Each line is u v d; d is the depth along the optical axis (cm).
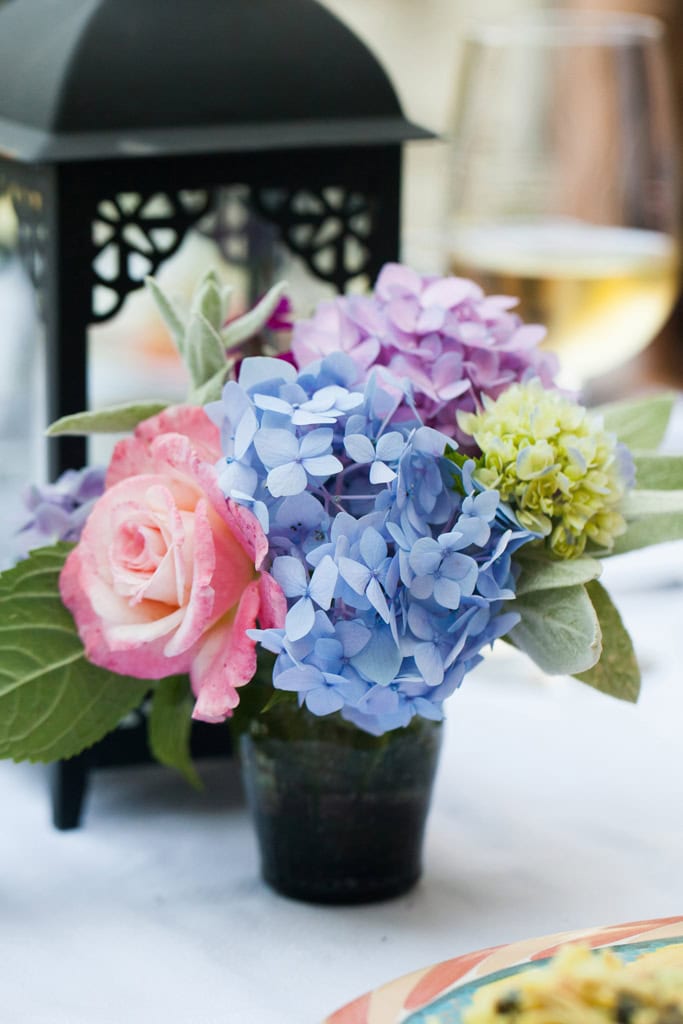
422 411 79
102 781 96
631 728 101
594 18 156
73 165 90
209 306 84
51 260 91
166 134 91
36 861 88
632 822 92
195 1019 77
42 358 93
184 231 93
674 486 82
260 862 87
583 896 85
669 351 162
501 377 81
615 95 118
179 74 92
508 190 119
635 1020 69
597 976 70
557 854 89
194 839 90
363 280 97
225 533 78
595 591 80
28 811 93
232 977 79
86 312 91
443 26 204
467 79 122
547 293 114
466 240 118
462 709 103
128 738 96
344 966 80
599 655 77
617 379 163
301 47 94
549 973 71
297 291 104
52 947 81
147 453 80
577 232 118
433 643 76
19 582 82
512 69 119
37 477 96
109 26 91
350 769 83
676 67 153
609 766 97
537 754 98
